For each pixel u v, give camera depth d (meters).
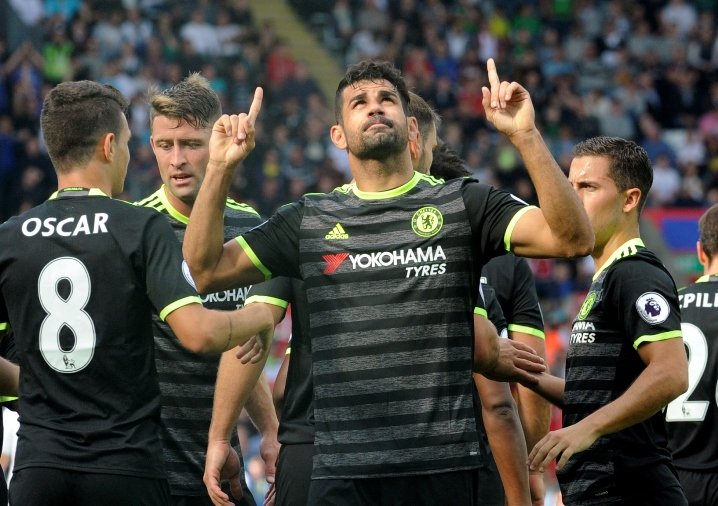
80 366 9.27
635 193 10.64
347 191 9.90
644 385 9.70
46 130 9.80
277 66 44.81
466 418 9.26
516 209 9.31
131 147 38.59
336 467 9.29
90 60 42.38
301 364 11.18
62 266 9.39
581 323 10.41
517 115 9.07
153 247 9.40
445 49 49.47
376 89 9.73
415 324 9.30
